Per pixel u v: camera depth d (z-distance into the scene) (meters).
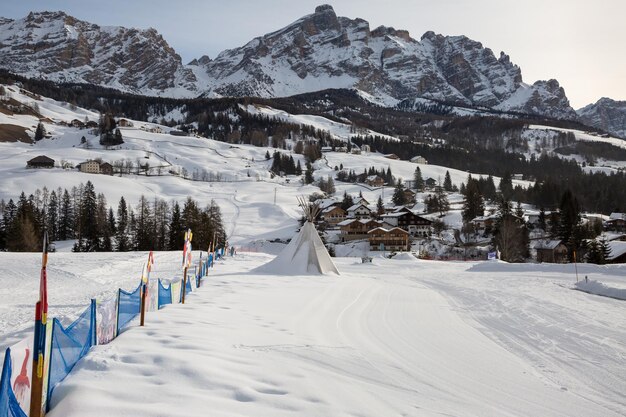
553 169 189.38
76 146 169.75
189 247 13.69
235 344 8.69
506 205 75.50
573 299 19.16
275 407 5.79
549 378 8.58
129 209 86.88
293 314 13.02
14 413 4.62
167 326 9.61
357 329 11.78
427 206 105.00
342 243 81.38
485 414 6.61
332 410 5.91
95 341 7.66
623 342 11.46
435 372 8.50
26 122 196.88
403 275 32.38
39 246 56.47
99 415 5.06
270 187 131.00
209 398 5.79
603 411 7.02
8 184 107.62
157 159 157.38
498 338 11.80
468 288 23.48
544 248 63.00
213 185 130.25
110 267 25.81
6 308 14.10
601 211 113.19
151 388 5.93
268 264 26.98
